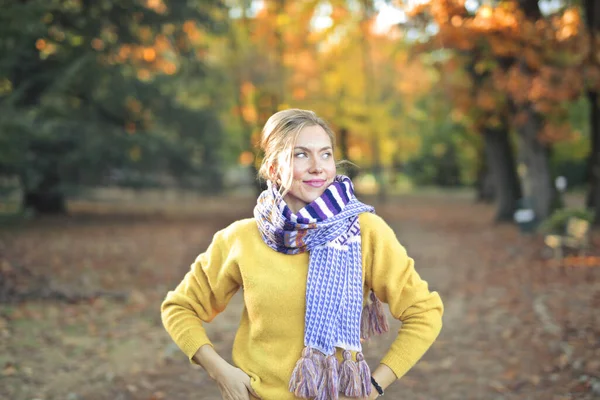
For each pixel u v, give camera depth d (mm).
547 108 13328
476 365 5633
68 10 16453
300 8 21312
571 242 11547
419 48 14680
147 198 35031
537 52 13055
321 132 2221
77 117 18891
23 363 5613
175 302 2352
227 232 2312
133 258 12195
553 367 5402
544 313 7191
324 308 2094
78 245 13867
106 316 7449
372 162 31703
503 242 14406
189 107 23062
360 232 2211
